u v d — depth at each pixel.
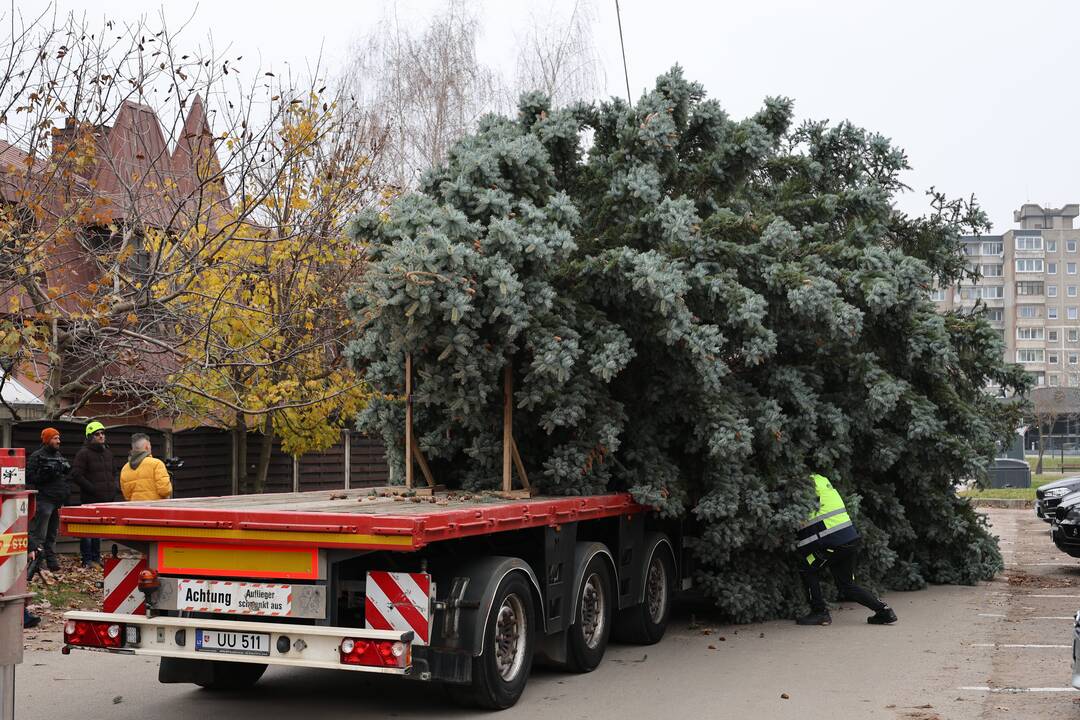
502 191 9.36
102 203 13.96
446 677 7.21
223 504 8.09
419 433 10.23
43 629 10.78
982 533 15.16
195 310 15.81
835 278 11.85
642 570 10.20
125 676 8.90
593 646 9.14
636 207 10.45
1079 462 78.00
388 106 26.17
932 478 14.18
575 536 8.87
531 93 11.47
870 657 9.68
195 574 7.10
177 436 17.84
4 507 6.11
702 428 10.53
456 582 7.44
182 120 14.86
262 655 6.83
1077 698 7.96
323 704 7.91
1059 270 136.25
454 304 8.13
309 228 16.31
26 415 20.17
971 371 14.57
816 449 12.15
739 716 7.41
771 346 10.30
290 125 15.67
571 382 9.66
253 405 16.83
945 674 8.88
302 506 7.85
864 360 12.58
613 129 11.29
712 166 11.39
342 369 17.16
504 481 9.30
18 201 13.62
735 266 10.75
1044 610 12.62
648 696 8.07
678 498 10.23
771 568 11.94
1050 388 67.00
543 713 7.55
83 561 13.92
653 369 10.57
